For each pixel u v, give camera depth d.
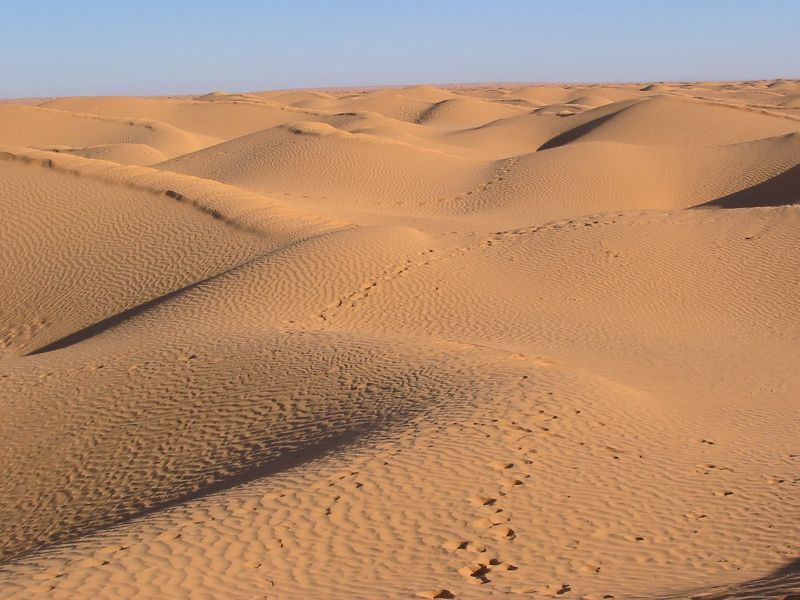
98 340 20.17
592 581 8.51
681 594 7.77
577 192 42.09
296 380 15.18
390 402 13.71
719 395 16.31
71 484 13.35
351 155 47.59
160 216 28.33
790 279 24.03
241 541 9.24
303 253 24.00
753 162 44.78
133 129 75.12
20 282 25.41
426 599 7.97
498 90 177.00
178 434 14.08
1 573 8.55
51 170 30.69
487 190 43.12
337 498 10.25
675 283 23.98
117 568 8.52
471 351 16.47
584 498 10.57
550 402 13.29
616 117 65.69
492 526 9.74
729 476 11.65
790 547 9.45
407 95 129.00
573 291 23.27
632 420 13.33
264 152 49.09
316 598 7.97
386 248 24.83
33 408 15.62
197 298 22.06
